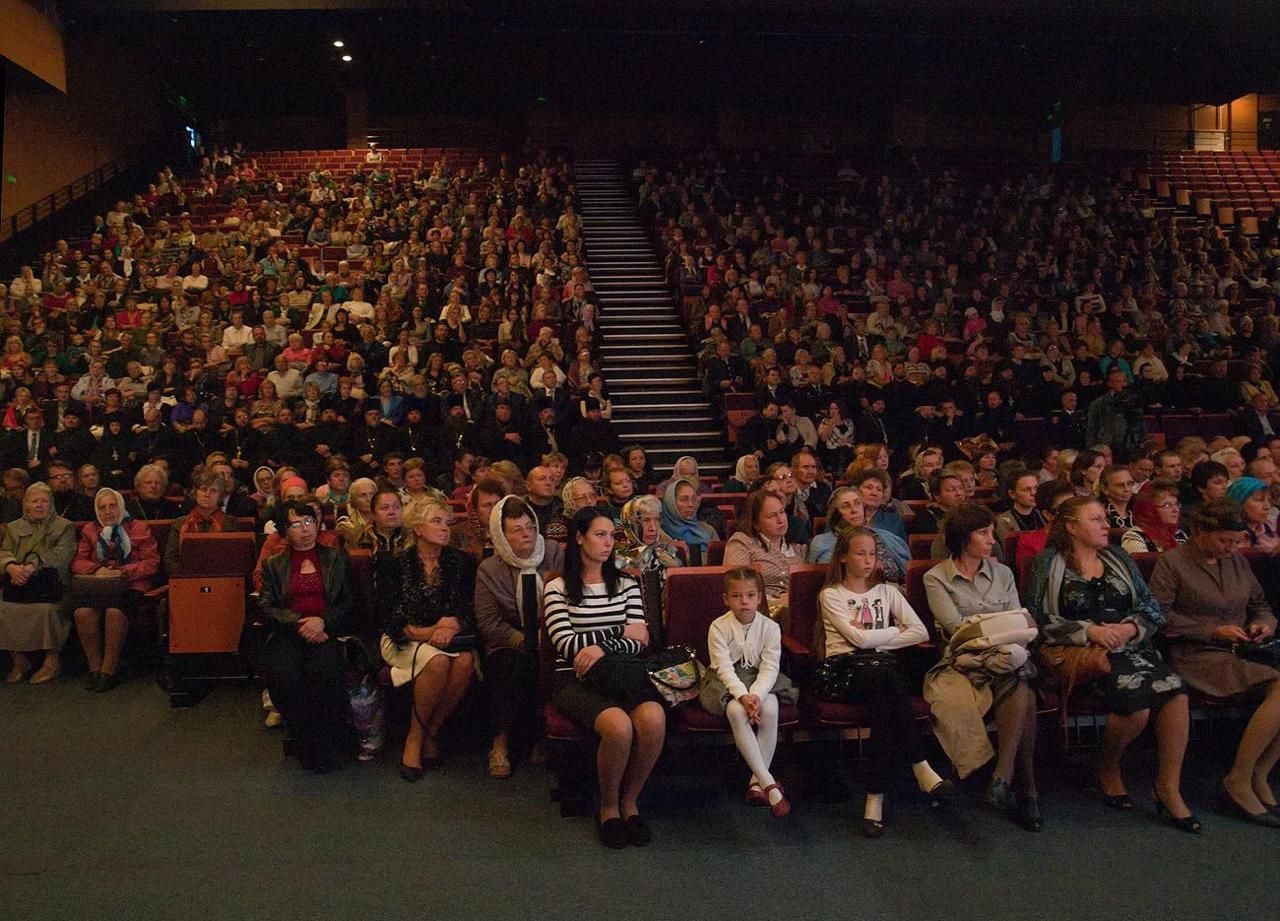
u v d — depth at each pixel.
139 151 20.00
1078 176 19.55
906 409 10.68
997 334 13.34
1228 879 3.32
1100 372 11.95
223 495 6.67
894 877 3.35
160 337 12.16
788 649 4.20
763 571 4.82
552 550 4.48
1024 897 3.21
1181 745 3.77
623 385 12.21
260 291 13.33
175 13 15.59
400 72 21.80
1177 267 15.59
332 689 4.32
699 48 19.44
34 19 14.55
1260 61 19.91
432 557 4.48
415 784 4.20
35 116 16.12
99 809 3.93
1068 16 16.41
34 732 4.83
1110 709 3.84
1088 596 4.02
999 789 3.67
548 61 21.09
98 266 14.44
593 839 3.66
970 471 5.80
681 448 11.12
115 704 5.27
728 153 19.86
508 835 3.69
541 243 14.46
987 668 3.78
